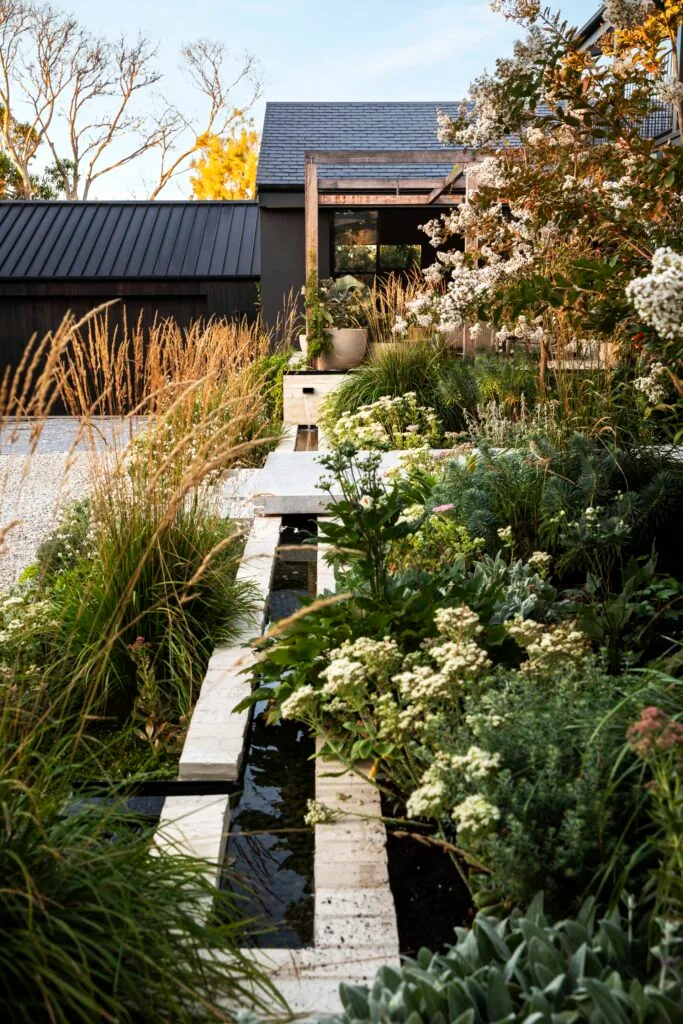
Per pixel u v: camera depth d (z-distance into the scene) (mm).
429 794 1972
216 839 2326
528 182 4000
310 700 2490
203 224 17562
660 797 1738
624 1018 1419
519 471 4418
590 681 2316
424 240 14875
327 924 2018
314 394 9984
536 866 1771
